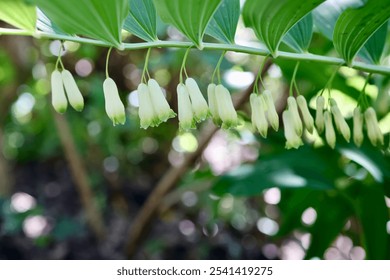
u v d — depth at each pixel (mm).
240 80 505
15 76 717
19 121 935
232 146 805
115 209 803
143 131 873
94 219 683
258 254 724
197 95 293
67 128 669
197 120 295
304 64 404
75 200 813
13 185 846
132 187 861
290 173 409
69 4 260
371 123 323
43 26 286
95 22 270
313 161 417
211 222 719
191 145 834
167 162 903
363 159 366
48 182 873
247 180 409
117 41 280
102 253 661
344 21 288
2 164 796
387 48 382
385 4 276
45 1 258
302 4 272
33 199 812
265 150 576
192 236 730
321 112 316
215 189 416
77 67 784
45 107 826
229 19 297
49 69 745
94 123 777
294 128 311
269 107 303
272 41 292
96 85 722
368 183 398
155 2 272
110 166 838
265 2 272
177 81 796
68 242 672
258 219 769
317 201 475
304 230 509
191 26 281
